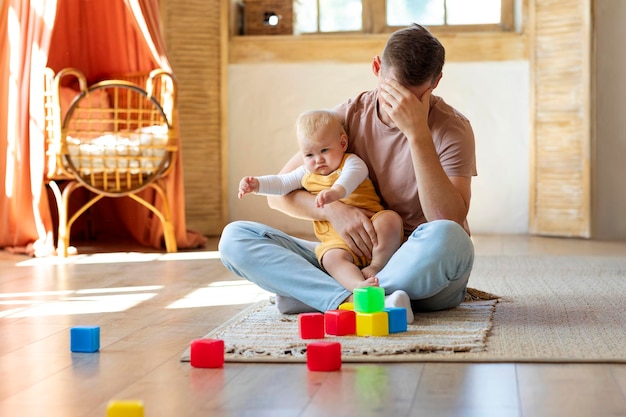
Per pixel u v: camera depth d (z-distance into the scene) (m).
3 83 4.61
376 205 2.41
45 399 1.60
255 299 2.88
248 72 5.79
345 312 2.08
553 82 5.43
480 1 5.69
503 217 5.65
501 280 3.31
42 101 4.42
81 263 4.04
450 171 2.37
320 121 2.40
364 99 2.50
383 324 2.07
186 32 5.62
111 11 4.89
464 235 2.22
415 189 2.41
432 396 1.57
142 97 4.88
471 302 2.62
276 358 1.86
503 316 2.38
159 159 4.54
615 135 5.39
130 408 1.36
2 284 3.31
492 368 1.78
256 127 5.81
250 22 5.91
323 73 5.74
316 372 1.76
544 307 2.55
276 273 2.33
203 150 5.70
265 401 1.55
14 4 4.56
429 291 2.26
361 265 2.38
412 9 5.76
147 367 1.85
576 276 3.43
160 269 3.78
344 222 2.33
